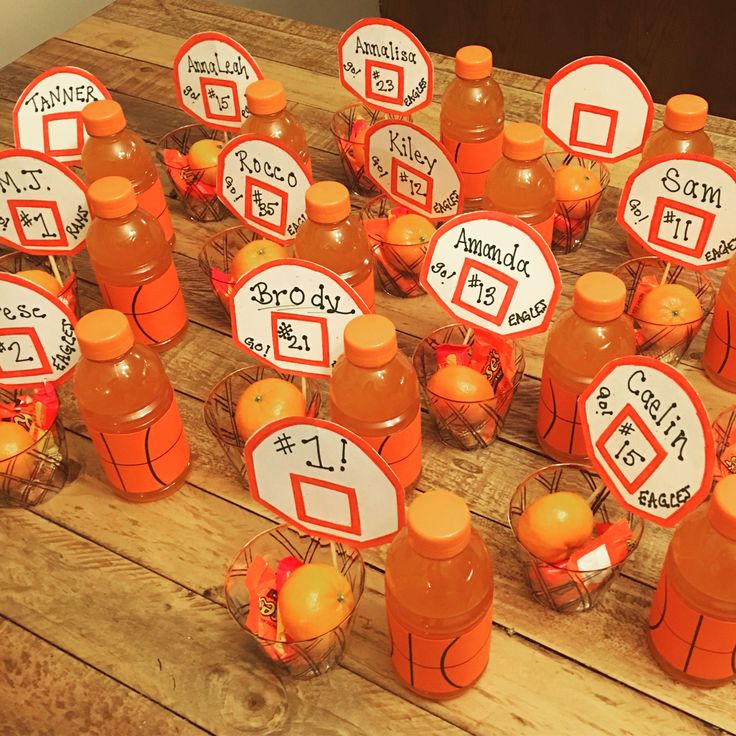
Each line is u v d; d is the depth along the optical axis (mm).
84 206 837
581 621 638
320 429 556
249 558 632
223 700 608
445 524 510
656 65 1864
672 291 781
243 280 702
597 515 662
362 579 605
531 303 703
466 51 938
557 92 920
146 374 685
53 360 744
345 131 1073
